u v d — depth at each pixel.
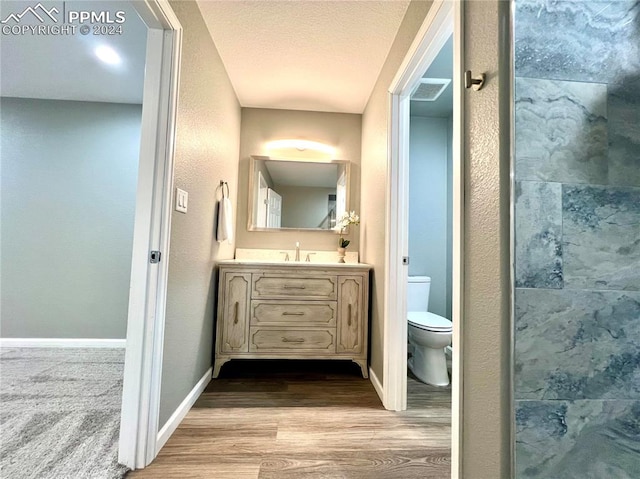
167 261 1.33
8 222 2.76
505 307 0.78
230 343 2.15
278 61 2.16
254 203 2.88
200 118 1.73
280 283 2.19
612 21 0.83
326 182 2.92
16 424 1.50
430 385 2.14
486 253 0.87
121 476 1.16
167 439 1.42
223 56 2.12
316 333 2.19
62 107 2.85
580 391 0.77
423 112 2.92
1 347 2.70
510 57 0.79
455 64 1.03
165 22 1.28
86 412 1.62
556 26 0.81
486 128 0.87
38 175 2.80
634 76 0.83
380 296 2.02
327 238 2.90
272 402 1.83
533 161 0.78
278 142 2.91
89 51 2.14
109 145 2.87
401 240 1.84
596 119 0.81
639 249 0.80
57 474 1.16
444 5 1.19
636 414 0.78
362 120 2.91
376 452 1.37
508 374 0.77
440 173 2.99
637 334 0.79
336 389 2.04
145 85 1.30
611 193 0.80
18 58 2.23
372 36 1.89
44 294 2.76
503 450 0.77
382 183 2.05
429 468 1.27
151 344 1.26
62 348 2.72
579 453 0.77
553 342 0.77
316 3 1.65
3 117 2.79
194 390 1.79
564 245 0.79
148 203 1.27
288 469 1.25
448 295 2.89
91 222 2.83
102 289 2.80
